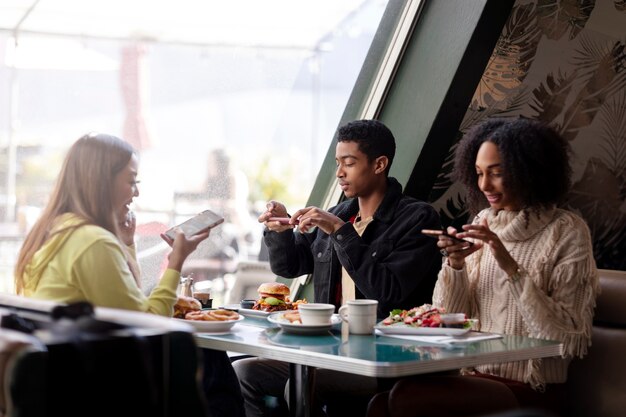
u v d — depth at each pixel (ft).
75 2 9.77
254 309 8.64
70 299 7.07
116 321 4.83
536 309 7.43
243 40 10.77
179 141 10.61
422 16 10.69
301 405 7.25
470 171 8.58
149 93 10.35
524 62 10.37
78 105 9.95
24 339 4.27
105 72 10.08
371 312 7.33
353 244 8.75
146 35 10.24
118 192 7.52
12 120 9.59
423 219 8.92
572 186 11.47
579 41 10.59
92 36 9.94
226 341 7.00
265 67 10.97
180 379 4.66
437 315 7.29
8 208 9.64
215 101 10.77
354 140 9.27
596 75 11.00
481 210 8.70
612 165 11.77
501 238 8.00
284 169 11.39
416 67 10.67
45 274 7.20
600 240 12.10
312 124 11.43
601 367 8.52
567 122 11.14
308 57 11.18
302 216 8.96
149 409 4.53
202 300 9.02
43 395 4.21
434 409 6.86
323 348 6.53
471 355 6.26
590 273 7.66
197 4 10.44
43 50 9.70
